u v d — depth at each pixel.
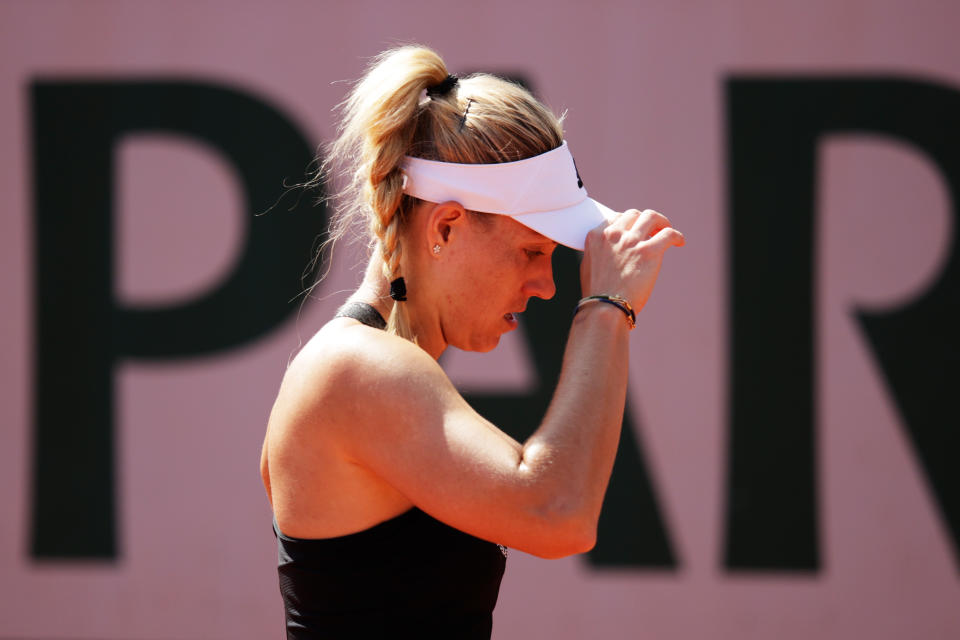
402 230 4.54
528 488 3.87
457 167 4.37
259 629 12.37
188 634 12.40
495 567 4.48
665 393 12.21
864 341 12.08
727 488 12.12
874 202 12.13
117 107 12.69
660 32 12.32
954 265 12.02
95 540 12.48
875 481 12.02
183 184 12.66
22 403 12.57
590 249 4.56
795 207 12.19
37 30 12.68
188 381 12.55
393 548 4.23
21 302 12.60
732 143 12.23
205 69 12.67
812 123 12.20
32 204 12.63
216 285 12.59
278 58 12.62
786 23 12.23
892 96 12.13
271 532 12.43
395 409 4.00
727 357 12.17
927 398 11.99
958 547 11.89
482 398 12.30
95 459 12.52
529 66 12.40
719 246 12.22
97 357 12.59
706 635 12.06
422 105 4.52
